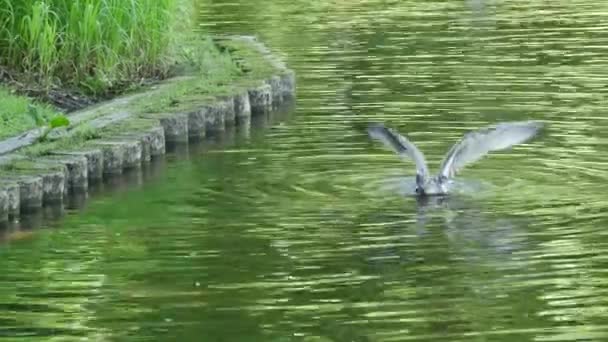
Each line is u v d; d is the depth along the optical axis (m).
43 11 18.75
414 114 17.94
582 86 19.52
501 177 14.64
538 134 16.48
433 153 15.73
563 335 10.07
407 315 10.55
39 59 18.80
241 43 23.25
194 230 12.98
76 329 10.43
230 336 10.19
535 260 11.83
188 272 11.74
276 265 11.84
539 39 23.91
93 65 19.31
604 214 13.16
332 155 15.88
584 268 11.59
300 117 18.12
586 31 24.81
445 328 10.25
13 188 13.80
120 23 19.41
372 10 28.48
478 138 13.90
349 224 12.99
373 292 11.10
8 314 10.78
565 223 12.89
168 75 20.28
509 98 18.78
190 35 23.09
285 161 15.72
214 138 17.30
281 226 13.01
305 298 11.00
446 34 24.73
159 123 16.78
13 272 11.84
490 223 12.92
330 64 21.95
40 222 13.55
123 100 18.28
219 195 14.24
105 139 15.93
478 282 11.29
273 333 10.23
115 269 11.87
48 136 16.06
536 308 10.65
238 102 18.41
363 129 17.20
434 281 11.34
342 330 10.25
